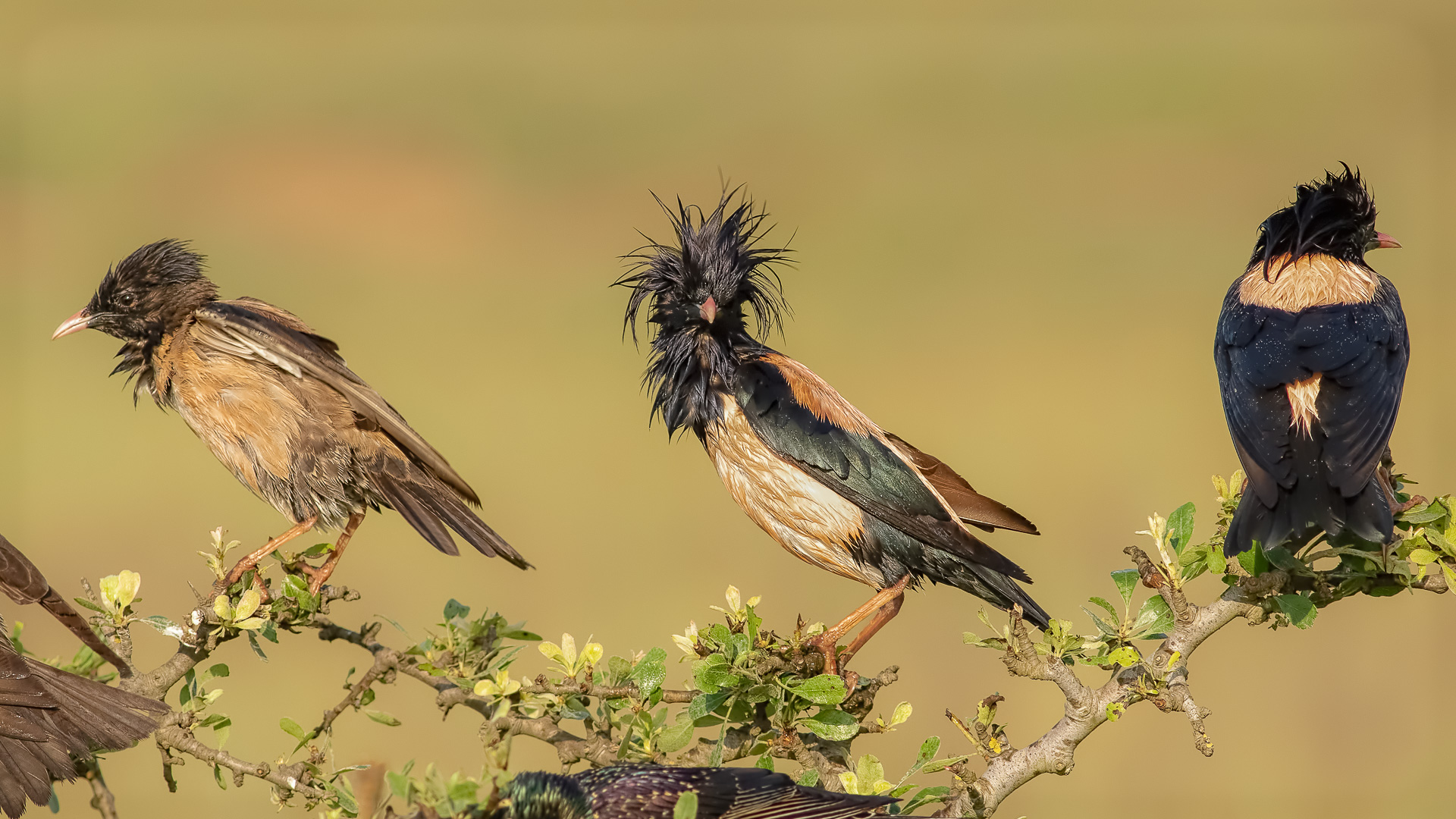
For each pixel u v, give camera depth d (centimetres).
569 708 628
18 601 608
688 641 631
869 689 673
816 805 537
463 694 634
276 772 604
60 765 601
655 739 613
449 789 435
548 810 506
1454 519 642
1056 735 610
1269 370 727
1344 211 838
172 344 834
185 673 652
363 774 503
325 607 665
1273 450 682
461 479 823
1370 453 672
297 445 821
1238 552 637
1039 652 618
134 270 836
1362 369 717
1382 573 641
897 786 588
